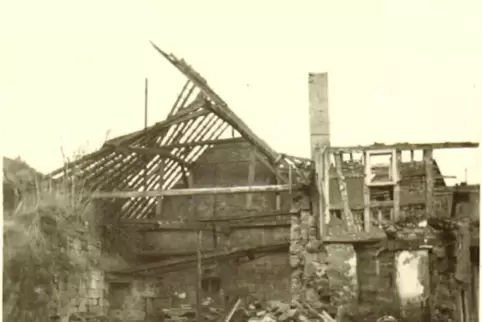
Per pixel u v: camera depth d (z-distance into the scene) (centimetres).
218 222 2433
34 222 2027
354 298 2053
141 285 2333
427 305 2020
